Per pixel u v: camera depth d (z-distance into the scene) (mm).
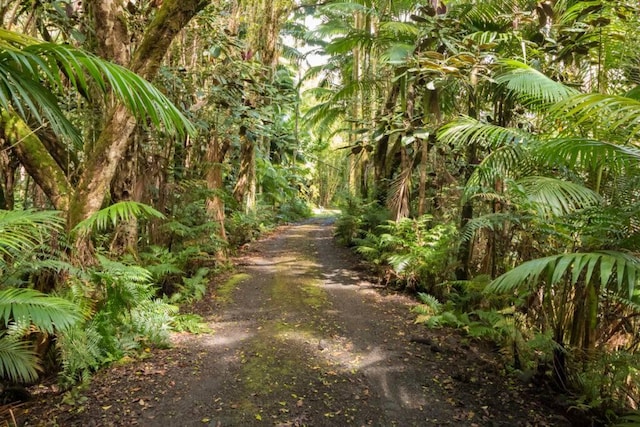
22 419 2330
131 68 3025
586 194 2598
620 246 2383
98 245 3973
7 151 3129
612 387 2549
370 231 7848
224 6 7051
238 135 7094
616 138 2783
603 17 3537
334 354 3436
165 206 5645
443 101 6309
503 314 3340
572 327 2867
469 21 5672
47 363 2795
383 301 5078
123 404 2531
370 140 7012
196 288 4926
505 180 3086
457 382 2988
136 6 4680
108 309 3006
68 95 3570
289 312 4512
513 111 4879
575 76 4645
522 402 2719
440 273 5094
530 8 5059
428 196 7059
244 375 3002
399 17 7660
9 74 1526
